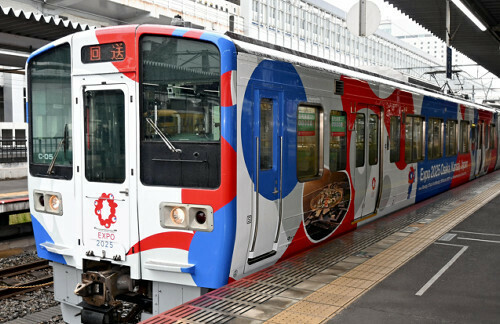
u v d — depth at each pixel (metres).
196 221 4.84
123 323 5.29
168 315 4.32
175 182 4.90
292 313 4.39
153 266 4.93
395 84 9.37
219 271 4.80
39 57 5.64
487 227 8.10
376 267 5.84
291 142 5.82
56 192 5.52
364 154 7.93
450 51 13.86
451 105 12.91
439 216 9.09
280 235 5.73
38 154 5.76
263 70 5.23
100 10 22.83
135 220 5.03
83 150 5.24
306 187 6.20
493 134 18.81
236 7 37.59
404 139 9.66
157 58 4.92
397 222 8.50
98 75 5.11
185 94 4.87
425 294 4.96
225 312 4.39
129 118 4.98
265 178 5.35
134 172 4.99
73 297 5.61
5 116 27.47
